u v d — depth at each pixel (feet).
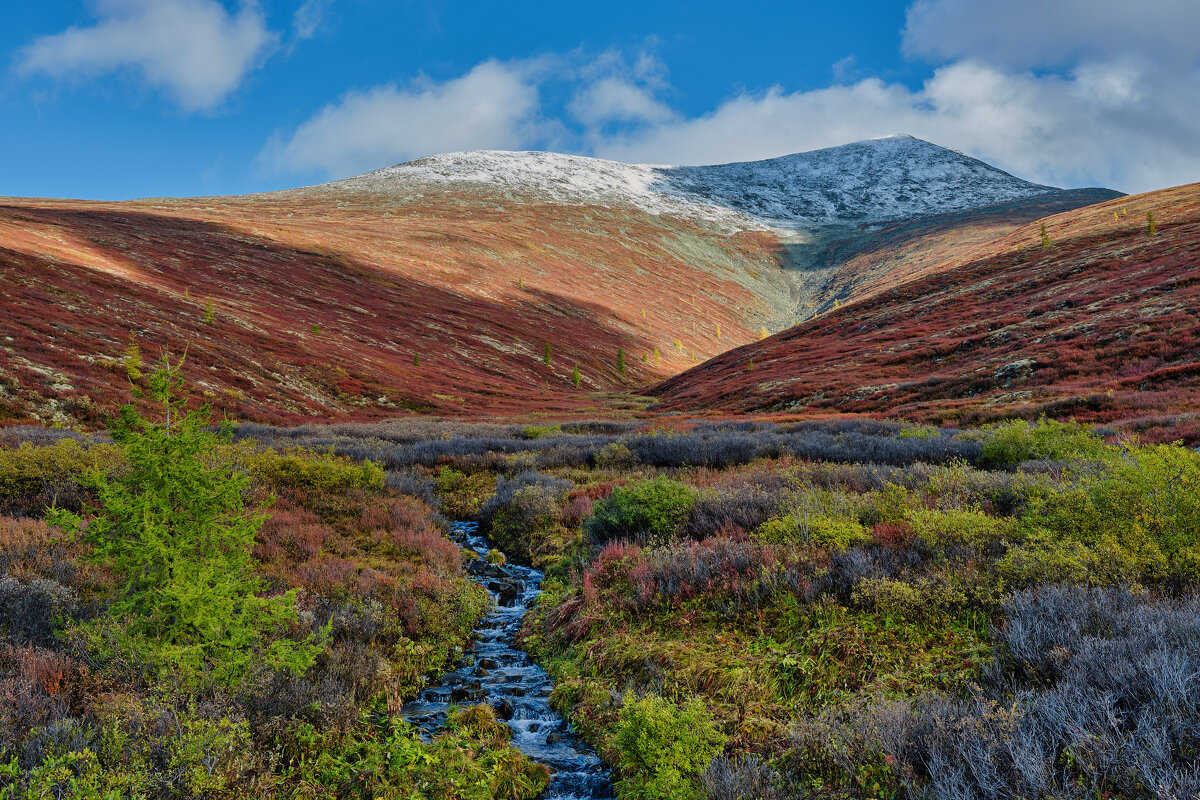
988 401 115.55
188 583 16.21
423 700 23.35
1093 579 19.81
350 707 19.31
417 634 27.94
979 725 13.48
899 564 24.12
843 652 19.98
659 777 15.71
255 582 18.72
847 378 174.09
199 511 17.30
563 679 24.70
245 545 18.45
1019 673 16.38
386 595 30.35
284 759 16.46
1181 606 17.63
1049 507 27.02
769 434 86.43
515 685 24.98
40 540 28.17
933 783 12.64
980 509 31.48
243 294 263.49
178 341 170.71
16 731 13.58
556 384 299.99
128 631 16.99
